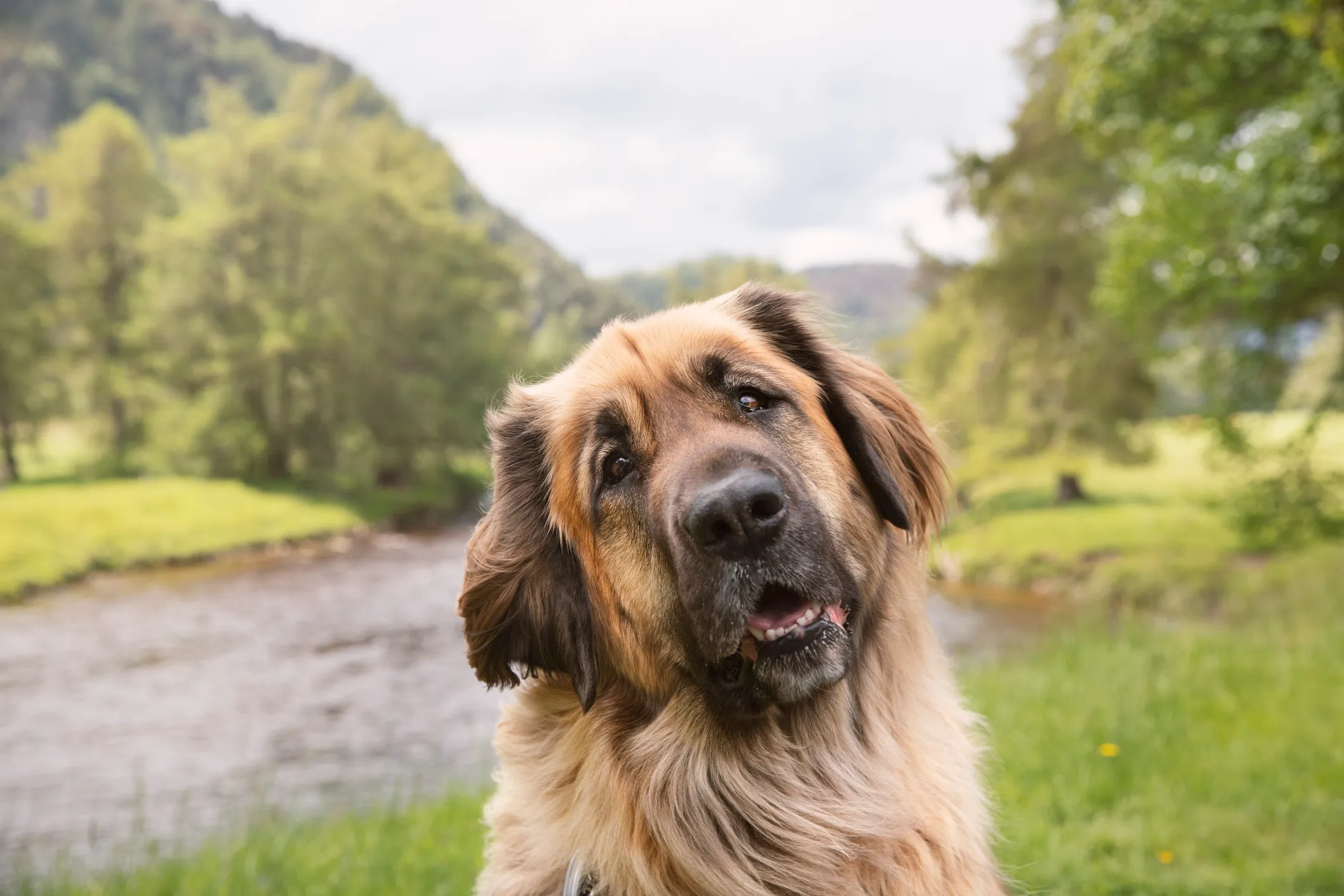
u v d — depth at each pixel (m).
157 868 6.84
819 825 3.00
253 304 49.44
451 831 7.07
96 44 186.12
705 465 2.74
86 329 53.25
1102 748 7.50
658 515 2.83
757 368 3.08
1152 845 5.84
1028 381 38.12
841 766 3.08
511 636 3.23
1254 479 24.86
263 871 6.39
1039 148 35.88
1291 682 9.65
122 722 17.39
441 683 19.72
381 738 16.05
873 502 3.21
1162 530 34.53
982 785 3.59
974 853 3.19
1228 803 6.62
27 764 15.05
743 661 2.85
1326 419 23.62
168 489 44.91
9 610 28.05
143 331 50.88
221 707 18.27
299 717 17.53
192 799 13.08
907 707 3.24
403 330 55.31
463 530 45.31
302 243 51.94
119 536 36.97
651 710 3.02
